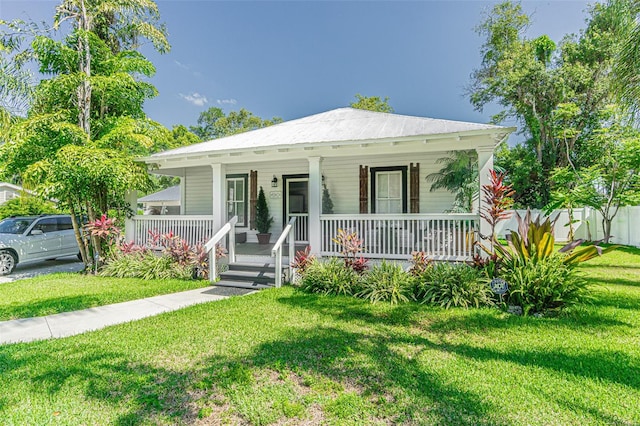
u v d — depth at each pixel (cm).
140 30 987
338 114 1144
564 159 1889
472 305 549
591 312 506
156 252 945
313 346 388
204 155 817
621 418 249
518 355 361
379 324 468
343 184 1049
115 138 871
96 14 944
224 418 254
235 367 332
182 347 388
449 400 274
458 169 926
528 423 244
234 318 495
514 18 2144
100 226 882
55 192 797
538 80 1897
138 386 299
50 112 905
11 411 263
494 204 586
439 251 677
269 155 796
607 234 1166
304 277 688
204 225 880
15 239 984
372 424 245
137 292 680
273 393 287
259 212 1122
